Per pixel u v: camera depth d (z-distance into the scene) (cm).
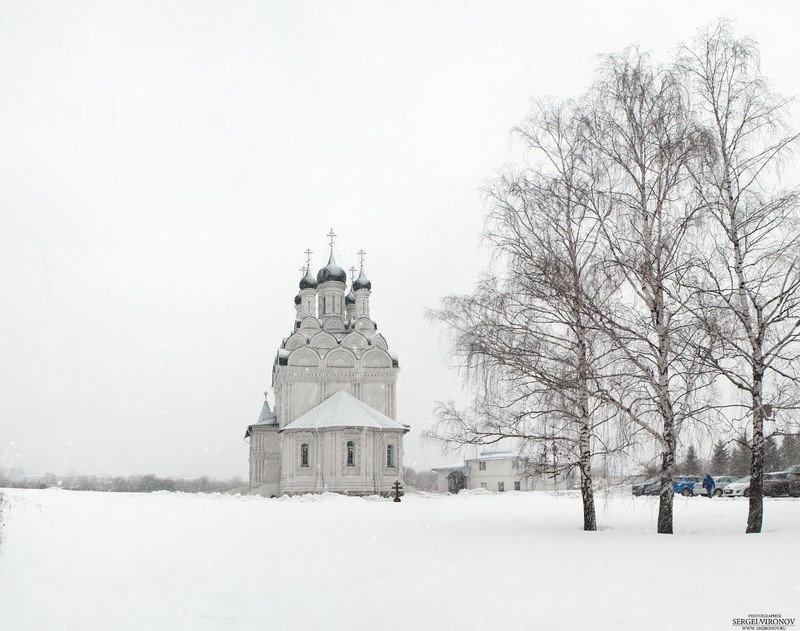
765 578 1248
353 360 6300
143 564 1537
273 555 1694
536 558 1593
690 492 4191
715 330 1952
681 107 2105
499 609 1056
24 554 1639
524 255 2217
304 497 4588
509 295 2223
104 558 1616
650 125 2134
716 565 1405
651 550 1669
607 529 2325
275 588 1259
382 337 6444
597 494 3675
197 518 2788
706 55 2130
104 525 2344
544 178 2281
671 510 2098
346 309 7538
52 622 1015
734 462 4603
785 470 3850
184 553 1719
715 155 2036
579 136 2208
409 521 2755
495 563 1527
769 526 2209
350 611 1072
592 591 1175
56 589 1251
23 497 3284
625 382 2059
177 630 971
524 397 2244
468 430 2330
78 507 3058
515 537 2073
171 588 1261
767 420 2045
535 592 1179
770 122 2067
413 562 1566
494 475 9512
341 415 5816
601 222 2170
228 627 985
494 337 2245
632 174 2141
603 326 2052
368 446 5822
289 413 6131
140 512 3000
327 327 6756
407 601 1135
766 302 2047
